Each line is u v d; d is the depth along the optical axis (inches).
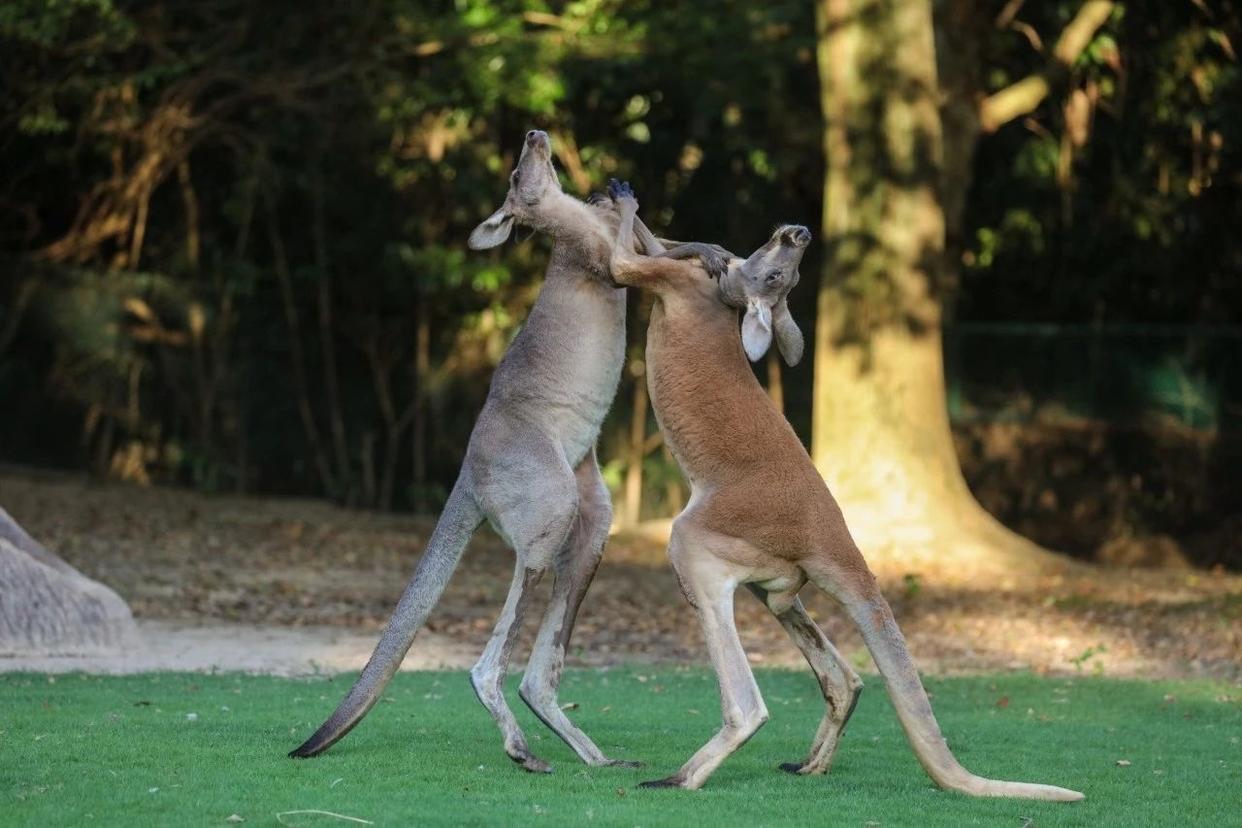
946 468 755.4
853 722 370.3
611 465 930.1
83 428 914.1
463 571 716.7
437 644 518.9
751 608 611.5
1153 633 564.1
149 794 249.3
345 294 986.7
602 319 296.8
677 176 1032.2
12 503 781.9
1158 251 984.9
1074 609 616.4
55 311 906.7
